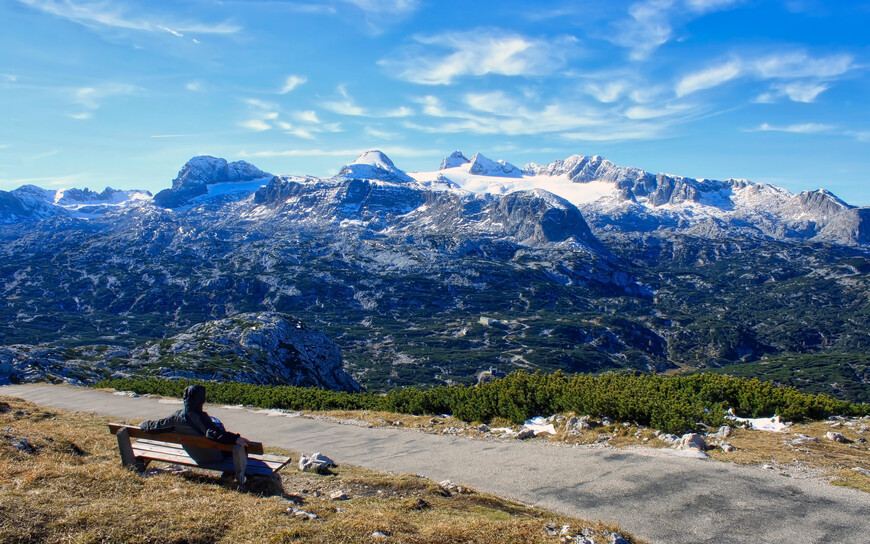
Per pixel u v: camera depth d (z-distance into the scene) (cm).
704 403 2262
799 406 2100
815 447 1659
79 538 827
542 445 1872
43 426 1920
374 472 1562
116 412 2688
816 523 1077
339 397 3178
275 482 1223
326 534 909
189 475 1259
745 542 1005
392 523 985
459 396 2702
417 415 2700
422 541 903
